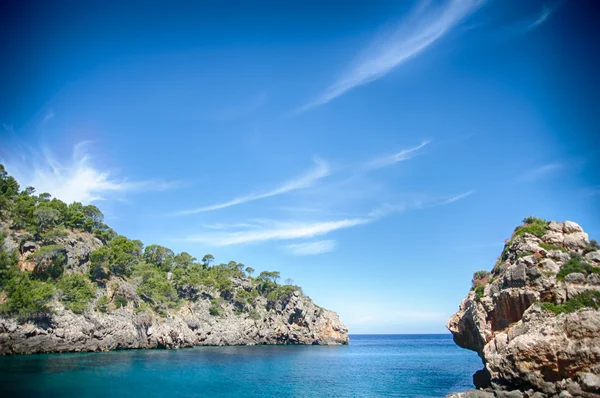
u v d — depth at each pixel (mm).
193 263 168125
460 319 48688
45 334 74375
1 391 39938
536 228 43469
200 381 52219
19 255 81750
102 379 48906
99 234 115688
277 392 47719
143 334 97125
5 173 101125
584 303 33594
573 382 30938
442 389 52188
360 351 141500
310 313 176375
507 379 35500
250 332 147125
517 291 38188
